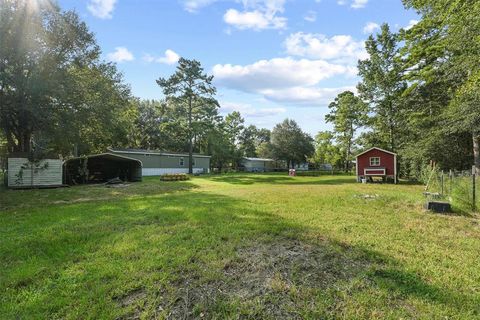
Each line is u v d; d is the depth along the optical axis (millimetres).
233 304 2529
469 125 12781
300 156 46844
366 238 4508
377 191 12023
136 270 3227
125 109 23312
